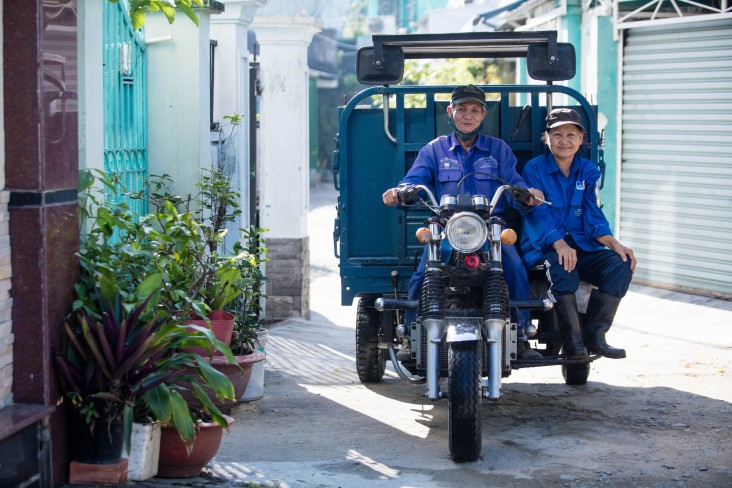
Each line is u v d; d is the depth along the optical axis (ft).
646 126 43.55
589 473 18.94
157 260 19.15
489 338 19.66
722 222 40.50
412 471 19.08
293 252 37.55
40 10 16.05
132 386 16.69
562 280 21.83
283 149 37.09
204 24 26.68
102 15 20.42
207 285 22.56
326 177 126.11
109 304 17.07
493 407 24.20
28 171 16.10
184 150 26.35
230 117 29.14
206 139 26.99
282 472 18.76
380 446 20.98
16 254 16.16
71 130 17.16
